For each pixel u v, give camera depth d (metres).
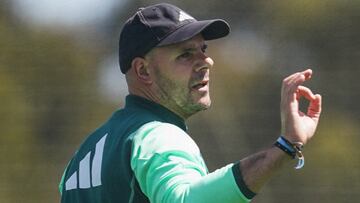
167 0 22.69
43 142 22.78
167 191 8.73
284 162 8.62
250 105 22.34
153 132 9.34
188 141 9.27
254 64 22.44
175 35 10.16
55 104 22.95
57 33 23.05
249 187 8.51
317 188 22.19
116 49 23.00
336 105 22.25
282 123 8.81
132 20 10.48
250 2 22.52
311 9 22.48
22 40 23.08
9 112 22.88
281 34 22.50
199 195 8.54
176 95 10.32
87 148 10.38
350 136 22.22
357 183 22.14
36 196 22.72
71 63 23.02
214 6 22.48
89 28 23.02
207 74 10.44
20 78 22.97
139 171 9.12
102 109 22.84
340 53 22.31
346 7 22.39
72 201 10.39
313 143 22.28
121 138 9.66
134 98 10.45
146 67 10.39
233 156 22.17
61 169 22.83
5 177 22.78
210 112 22.30
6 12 23.06
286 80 8.92
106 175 9.64
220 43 22.48
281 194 22.12
